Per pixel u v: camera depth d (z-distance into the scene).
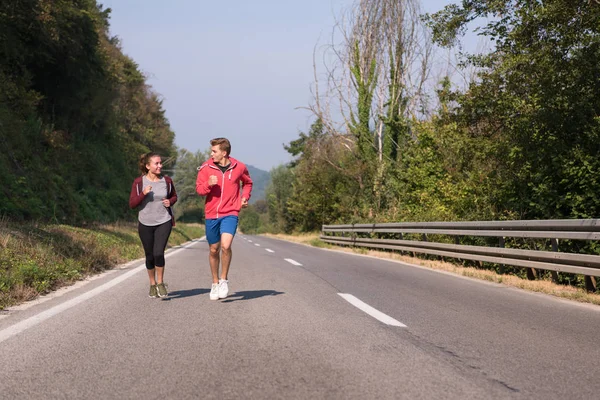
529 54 13.42
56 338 5.07
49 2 25.19
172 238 27.88
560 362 4.38
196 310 6.62
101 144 40.19
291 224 69.94
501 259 11.38
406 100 34.22
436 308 7.04
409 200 25.86
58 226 16.47
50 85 29.98
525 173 14.28
